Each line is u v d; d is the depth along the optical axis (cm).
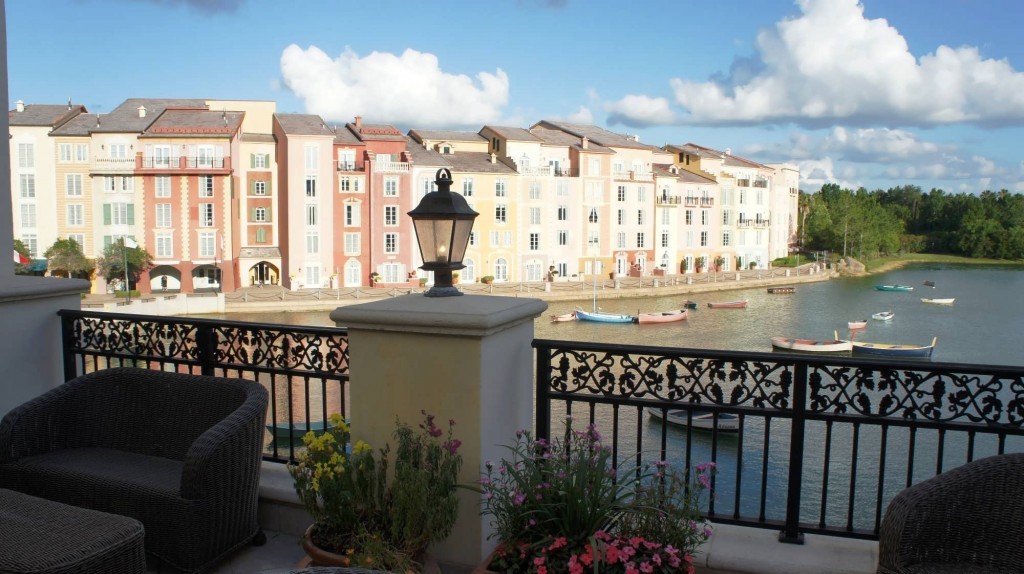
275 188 5547
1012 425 322
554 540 306
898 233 12950
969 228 12625
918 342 4475
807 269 8388
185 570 345
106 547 265
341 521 338
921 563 276
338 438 349
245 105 5669
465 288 5531
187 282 5041
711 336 4534
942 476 283
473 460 341
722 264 7700
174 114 5294
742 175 8000
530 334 390
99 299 4534
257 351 447
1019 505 277
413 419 351
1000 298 6756
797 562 340
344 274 5481
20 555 254
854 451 357
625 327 4838
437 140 6244
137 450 411
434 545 356
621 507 312
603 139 6850
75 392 414
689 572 298
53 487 372
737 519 377
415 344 348
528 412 389
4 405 482
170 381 407
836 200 11706
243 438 363
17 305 489
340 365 418
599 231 6512
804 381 352
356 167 5450
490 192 5919
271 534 416
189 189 4991
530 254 6162
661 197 6975
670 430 1998
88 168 4944
